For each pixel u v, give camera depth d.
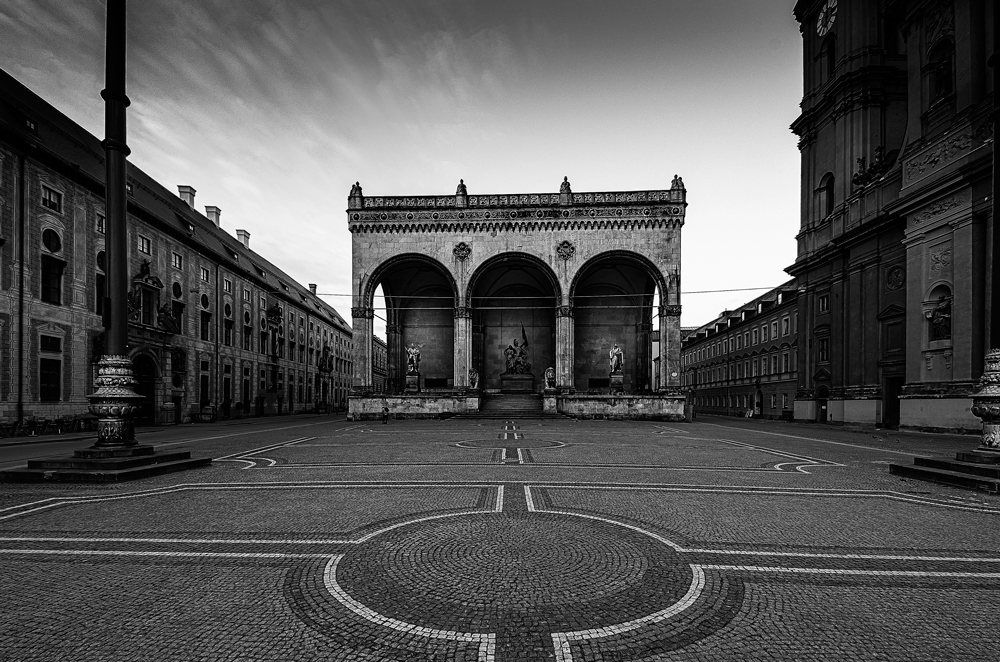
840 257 34.88
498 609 4.54
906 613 4.52
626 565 5.64
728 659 3.76
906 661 3.72
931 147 25.67
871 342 31.64
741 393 58.78
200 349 41.88
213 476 11.22
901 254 29.58
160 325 35.56
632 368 47.12
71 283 28.61
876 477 11.34
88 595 4.84
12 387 25.00
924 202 26.00
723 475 11.46
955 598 4.86
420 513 7.90
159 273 36.59
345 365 89.31
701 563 5.73
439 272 42.31
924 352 26.02
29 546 6.30
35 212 26.48
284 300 60.88
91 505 8.45
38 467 10.89
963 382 23.70
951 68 25.25
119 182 12.04
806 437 22.70
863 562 5.82
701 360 74.88
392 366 47.34
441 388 46.16
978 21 23.52
